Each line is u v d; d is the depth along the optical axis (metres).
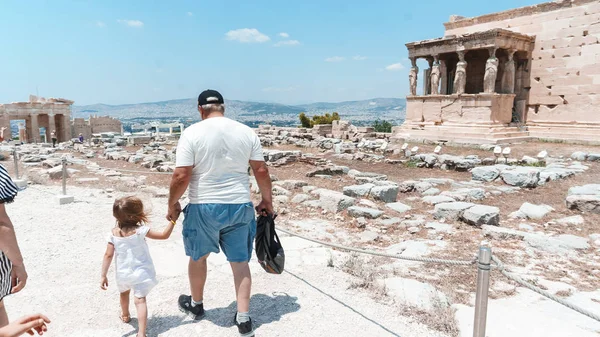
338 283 5.57
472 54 28.34
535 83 25.31
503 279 5.86
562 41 23.98
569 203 10.04
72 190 12.52
